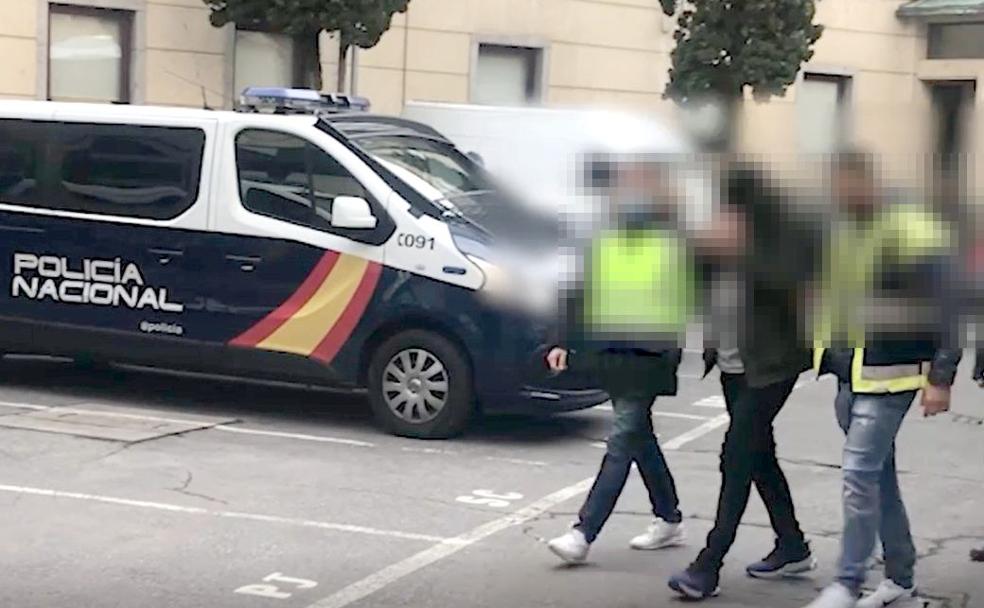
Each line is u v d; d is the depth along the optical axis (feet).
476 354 30.22
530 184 30.78
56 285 33.42
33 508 24.26
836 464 29.89
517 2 63.52
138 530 23.15
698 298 19.71
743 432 19.65
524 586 20.66
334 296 31.14
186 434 30.78
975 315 17.83
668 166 19.81
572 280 20.85
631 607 19.80
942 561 22.39
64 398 34.47
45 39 52.19
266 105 35.99
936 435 33.47
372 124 32.83
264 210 31.71
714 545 20.06
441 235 30.42
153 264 32.50
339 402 35.35
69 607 19.30
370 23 51.57
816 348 19.03
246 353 31.94
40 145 33.50
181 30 55.31
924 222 17.70
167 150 32.45
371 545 22.67
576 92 65.31
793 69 56.13
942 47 72.13
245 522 23.80
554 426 33.14
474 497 26.00
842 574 18.97
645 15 66.49
